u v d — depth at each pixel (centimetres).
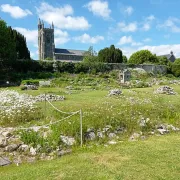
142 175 575
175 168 612
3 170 638
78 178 562
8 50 4841
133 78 4659
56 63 5225
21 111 1163
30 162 688
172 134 954
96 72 5409
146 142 833
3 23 4981
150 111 1166
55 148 752
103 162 659
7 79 4119
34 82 3575
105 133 884
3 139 784
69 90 2898
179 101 1722
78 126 867
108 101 1675
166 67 6588
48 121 1076
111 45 7625
